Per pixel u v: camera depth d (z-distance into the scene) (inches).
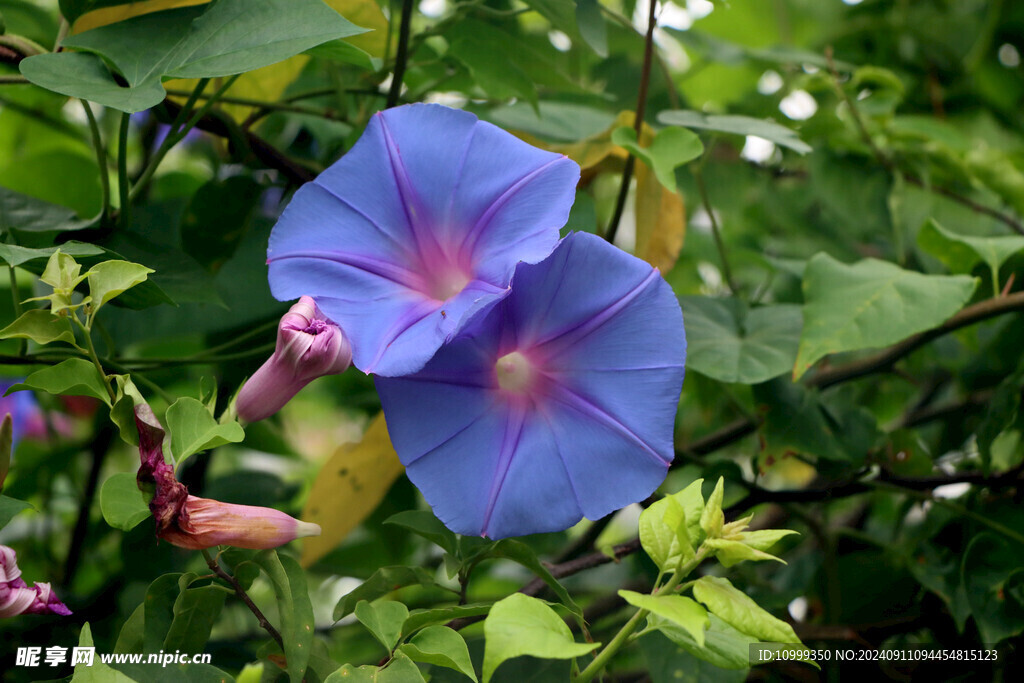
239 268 21.4
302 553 21.3
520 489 17.1
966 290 19.7
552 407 17.4
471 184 17.4
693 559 16.3
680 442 23.5
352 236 17.3
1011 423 21.7
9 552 16.2
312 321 16.9
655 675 19.5
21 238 18.3
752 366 20.4
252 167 21.4
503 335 17.2
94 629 22.1
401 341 16.7
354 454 20.7
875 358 22.8
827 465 21.8
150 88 17.0
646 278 17.2
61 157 23.7
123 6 19.2
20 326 16.1
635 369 17.2
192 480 23.1
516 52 21.4
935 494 22.2
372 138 17.6
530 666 18.2
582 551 22.4
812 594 22.7
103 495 16.3
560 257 17.2
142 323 21.0
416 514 18.0
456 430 17.1
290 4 17.6
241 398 16.9
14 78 18.6
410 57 21.7
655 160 19.8
